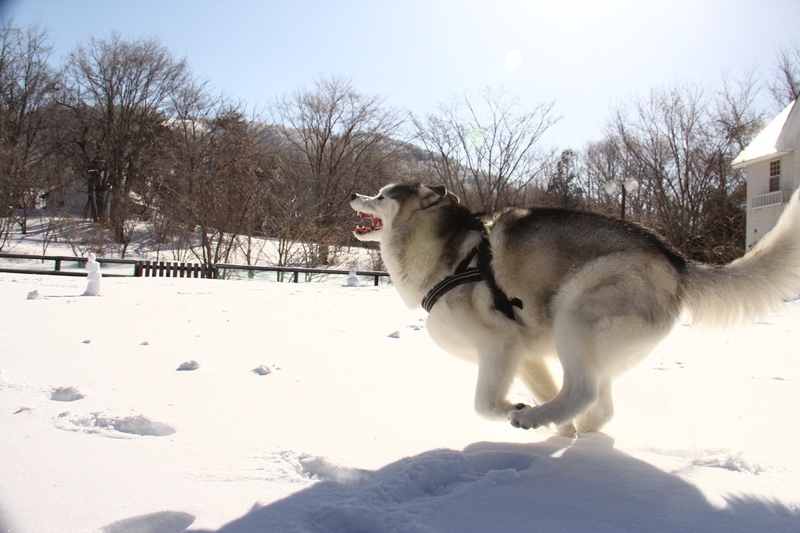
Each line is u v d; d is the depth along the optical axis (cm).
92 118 4072
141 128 4053
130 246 3053
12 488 231
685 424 354
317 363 544
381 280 2380
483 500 227
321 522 209
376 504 222
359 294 1473
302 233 2794
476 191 3362
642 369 545
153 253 2956
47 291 1211
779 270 323
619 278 309
